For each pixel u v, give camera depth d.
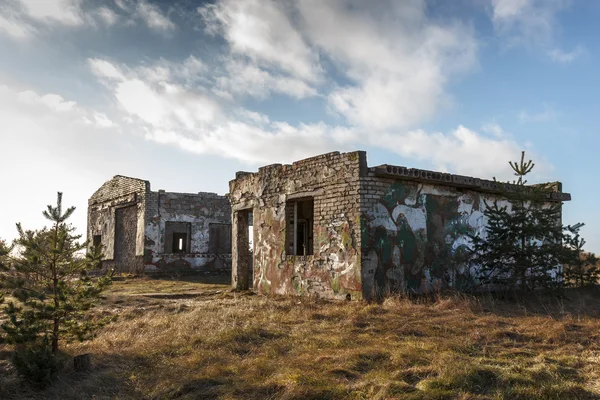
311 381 4.94
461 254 12.65
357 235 10.89
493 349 6.11
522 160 11.52
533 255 11.47
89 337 6.71
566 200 15.41
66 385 5.34
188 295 14.66
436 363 5.33
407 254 11.49
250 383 5.02
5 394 5.11
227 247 26.47
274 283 13.49
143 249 23.92
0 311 9.08
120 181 27.11
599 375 5.03
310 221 16.05
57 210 6.32
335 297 11.32
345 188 11.34
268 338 7.14
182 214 25.11
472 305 9.52
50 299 6.21
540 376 4.93
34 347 5.88
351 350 6.02
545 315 8.81
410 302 9.91
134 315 9.87
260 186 14.48
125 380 5.45
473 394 4.51
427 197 12.11
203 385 5.11
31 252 6.10
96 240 29.97
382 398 4.44
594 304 10.82
